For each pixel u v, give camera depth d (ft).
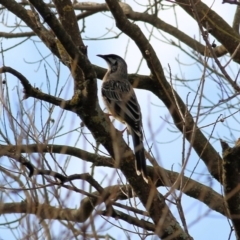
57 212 28.12
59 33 33.22
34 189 30.07
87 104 34.94
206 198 42.80
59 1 39.27
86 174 31.91
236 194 34.04
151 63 44.78
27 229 27.66
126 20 45.32
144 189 36.22
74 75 35.42
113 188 32.50
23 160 30.78
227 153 33.58
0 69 32.37
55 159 34.17
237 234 35.24
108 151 36.47
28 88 33.35
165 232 35.58
